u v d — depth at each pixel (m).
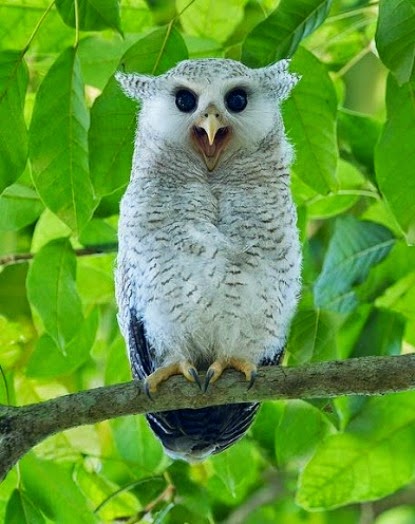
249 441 11.92
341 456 11.45
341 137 11.82
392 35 8.86
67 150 10.12
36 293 11.19
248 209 10.00
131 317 10.20
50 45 11.85
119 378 12.07
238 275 9.72
